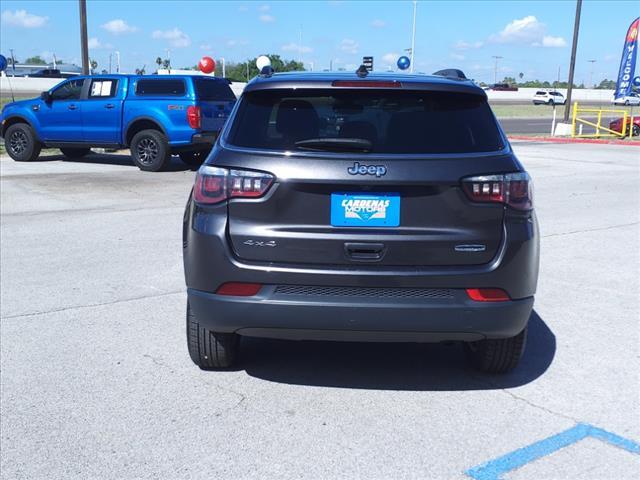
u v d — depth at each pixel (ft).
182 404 12.57
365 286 11.50
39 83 183.52
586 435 11.47
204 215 12.00
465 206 11.56
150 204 33.76
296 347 15.53
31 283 20.21
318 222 11.60
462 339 11.96
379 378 13.83
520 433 11.53
